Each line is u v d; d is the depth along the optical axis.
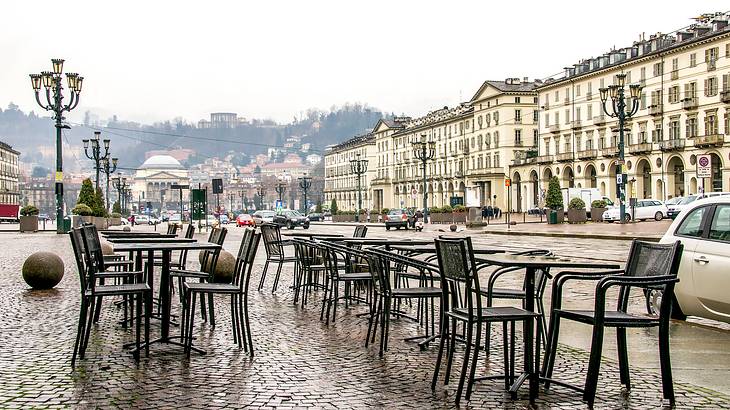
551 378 7.12
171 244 9.65
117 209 98.06
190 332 8.59
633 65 78.62
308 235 15.50
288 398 6.69
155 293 14.74
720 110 67.00
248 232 9.40
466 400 6.63
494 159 105.50
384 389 7.04
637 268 7.30
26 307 12.70
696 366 7.96
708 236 10.46
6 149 142.25
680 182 73.81
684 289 10.64
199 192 49.41
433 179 122.12
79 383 7.23
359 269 13.70
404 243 12.91
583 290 15.05
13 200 149.38
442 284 7.25
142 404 6.47
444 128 120.38
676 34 77.69
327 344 9.40
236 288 8.91
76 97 43.56
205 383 7.25
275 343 9.45
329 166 174.38
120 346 9.16
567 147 92.06
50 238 40.38
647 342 9.36
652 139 76.00
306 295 13.98
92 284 8.25
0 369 7.84
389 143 140.38
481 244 32.00
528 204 99.62
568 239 36.84
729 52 65.75
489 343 8.73
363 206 148.62
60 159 44.31
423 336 9.80
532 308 7.19
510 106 102.81
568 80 90.25
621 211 46.72
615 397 6.71
